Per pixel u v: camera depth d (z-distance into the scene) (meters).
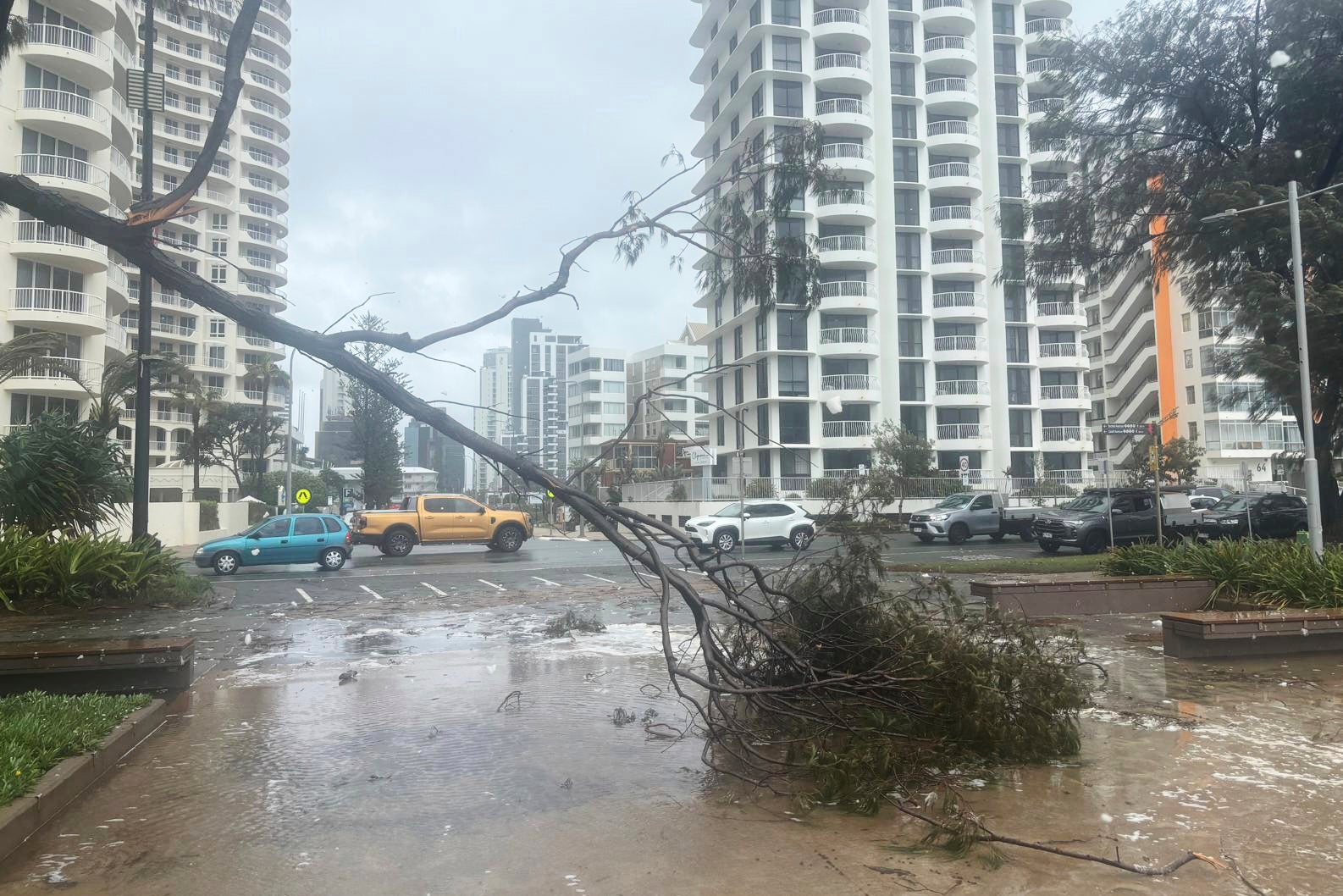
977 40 53.66
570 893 3.88
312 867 4.19
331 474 83.06
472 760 5.97
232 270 77.56
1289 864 4.08
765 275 7.43
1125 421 66.50
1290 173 19.61
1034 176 24.78
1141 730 6.52
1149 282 23.69
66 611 14.12
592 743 6.41
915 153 51.34
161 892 3.93
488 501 45.69
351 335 6.45
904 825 4.69
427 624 12.89
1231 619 9.43
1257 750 5.96
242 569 23.36
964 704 5.68
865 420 48.81
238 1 8.91
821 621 6.67
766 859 4.24
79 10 36.59
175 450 70.06
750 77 47.31
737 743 5.76
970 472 48.75
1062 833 4.49
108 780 5.57
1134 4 20.64
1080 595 12.56
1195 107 20.67
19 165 34.22
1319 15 18.16
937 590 7.12
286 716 7.32
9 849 4.35
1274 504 27.44
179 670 8.23
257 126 81.81
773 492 42.34
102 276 37.53
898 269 50.59
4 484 15.52
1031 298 24.03
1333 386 19.06
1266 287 17.92
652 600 15.43
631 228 7.20
